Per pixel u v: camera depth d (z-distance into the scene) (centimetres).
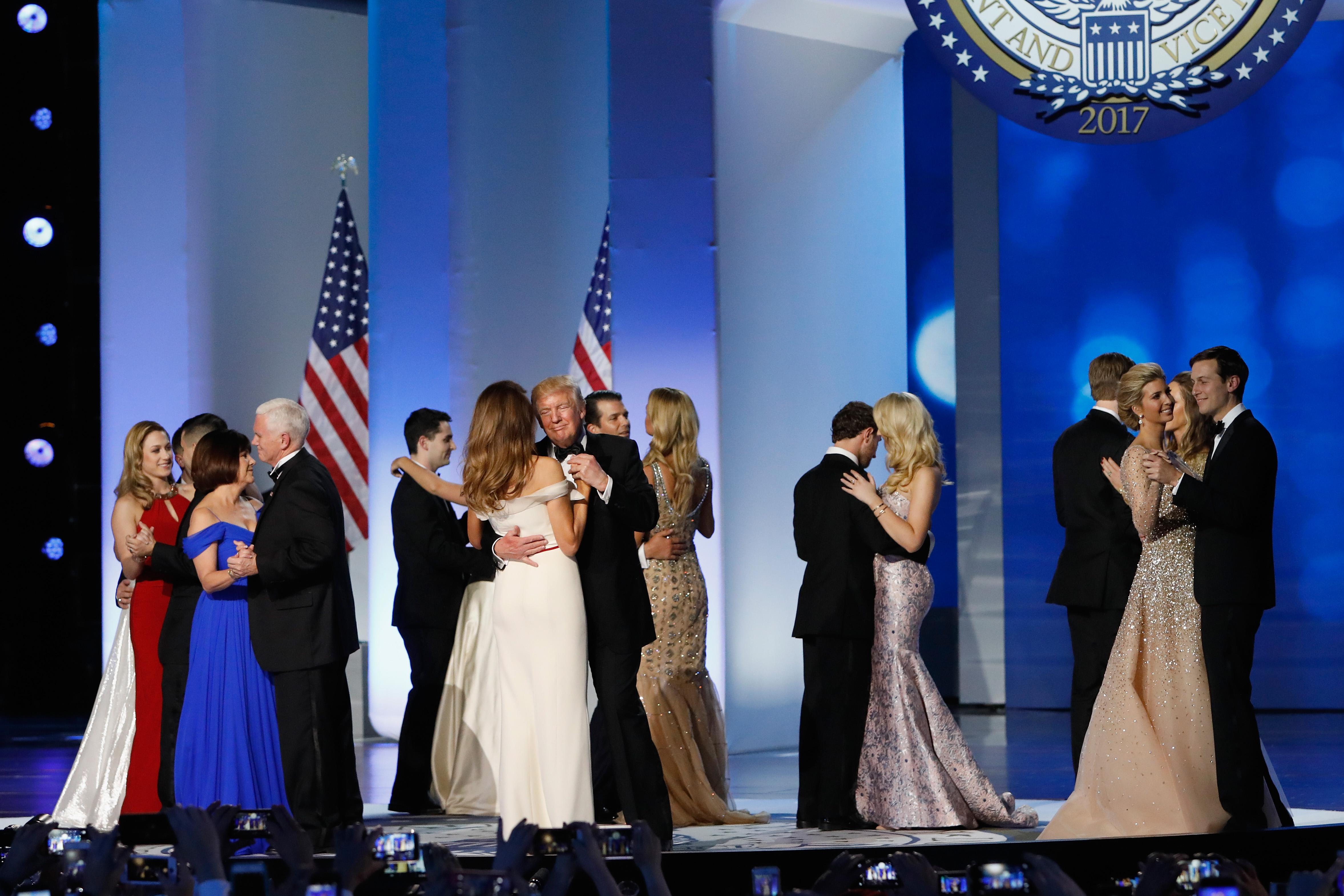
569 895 1348
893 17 3078
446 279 3195
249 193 3572
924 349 3878
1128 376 1930
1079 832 1684
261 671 1795
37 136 4128
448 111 3203
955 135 3800
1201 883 1048
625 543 1745
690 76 2805
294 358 3634
